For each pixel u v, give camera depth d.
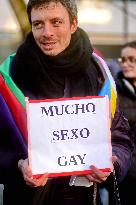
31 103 2.61
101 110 2.68
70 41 2.81
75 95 2.85
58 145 2.64
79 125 2.66
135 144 4.21
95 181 2.68
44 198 2.77
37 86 2.79
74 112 2.66
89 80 2.88
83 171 2.67
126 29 12.18
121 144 2.93
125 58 4.96
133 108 4.57
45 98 2.81
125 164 2.84
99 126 2.68
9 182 2.77
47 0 2.66
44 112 2.62
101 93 2.85
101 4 12.32
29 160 2.60
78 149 2.67
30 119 2.61
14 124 2.72
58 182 2.78
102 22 12.14
